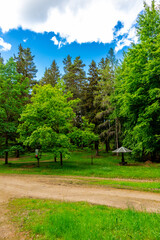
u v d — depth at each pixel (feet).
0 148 65.82
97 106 87.30
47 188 28.09
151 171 41.68
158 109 41.93
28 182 33.22
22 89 71.36
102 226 12.33
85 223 12.91
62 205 18.67
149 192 24.72
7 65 67.72
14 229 13.62
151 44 43.34
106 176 38.60
